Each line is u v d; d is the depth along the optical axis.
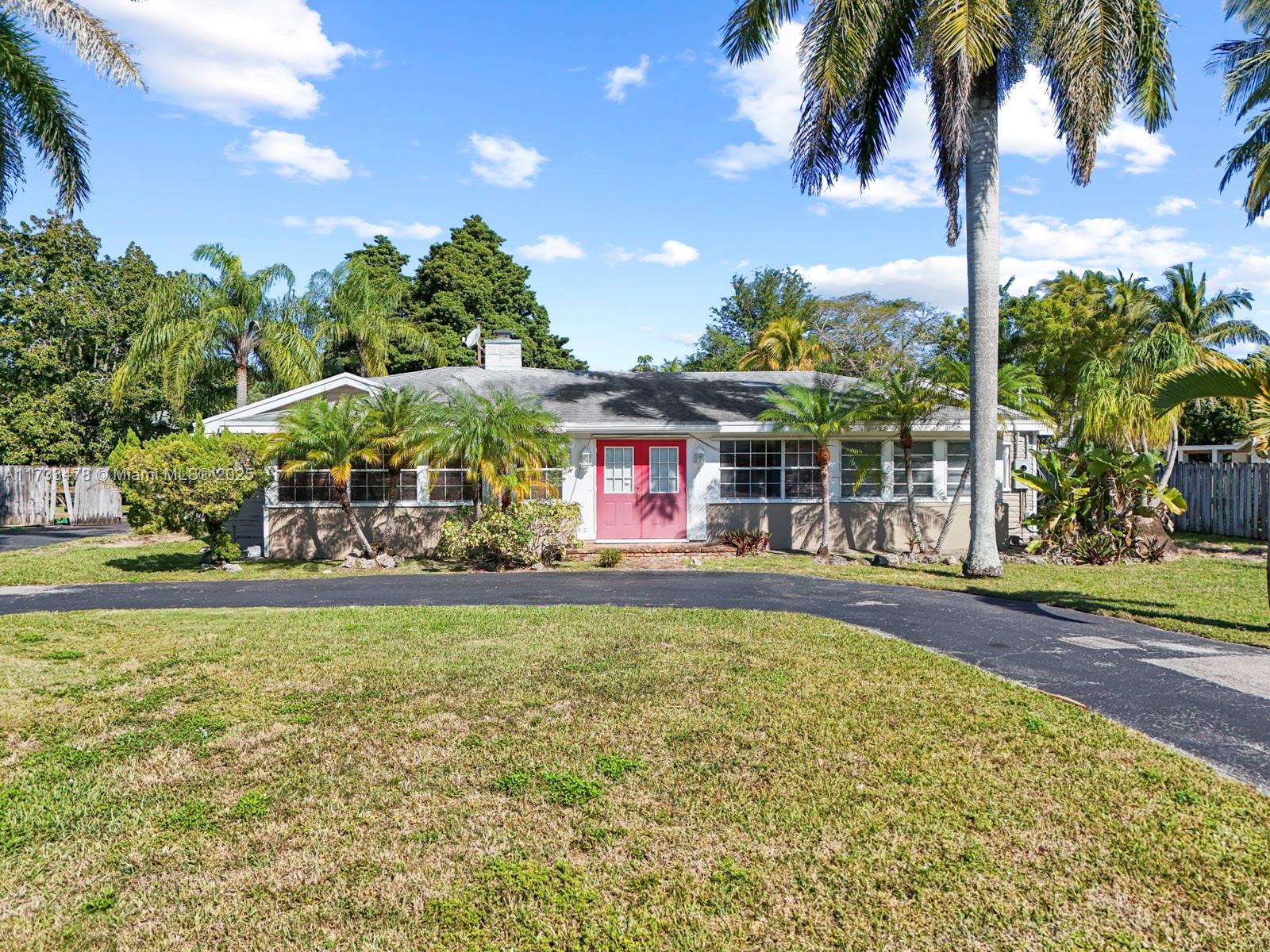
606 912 3.12
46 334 31.14
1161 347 14.55
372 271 34.84
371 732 5.04
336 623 8.42
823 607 9.58
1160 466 19.53
